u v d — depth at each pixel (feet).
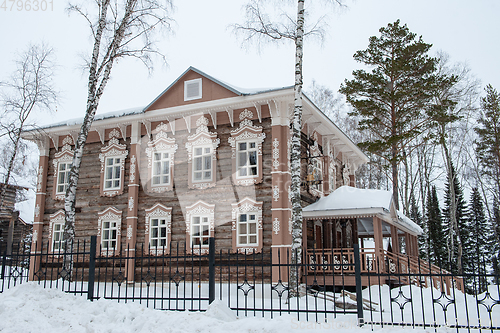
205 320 22.52
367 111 81.46
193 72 58.65
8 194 85.81
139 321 23.39
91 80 52.19
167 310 25.61
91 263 28.53
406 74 80.02
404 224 63.87
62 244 65.26
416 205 125.49
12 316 24.63
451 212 87.35
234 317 24.13
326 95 109.81
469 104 89.61
